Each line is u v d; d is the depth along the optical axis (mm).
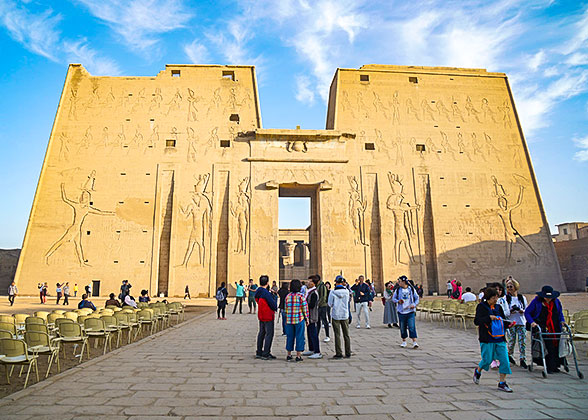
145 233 35406
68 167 36250
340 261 36031
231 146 37875
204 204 36406
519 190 39438
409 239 37156
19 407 5527
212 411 5395
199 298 34188
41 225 34656
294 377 7383
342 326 9477
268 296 9484
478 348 10602
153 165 37031
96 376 7414
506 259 37594
